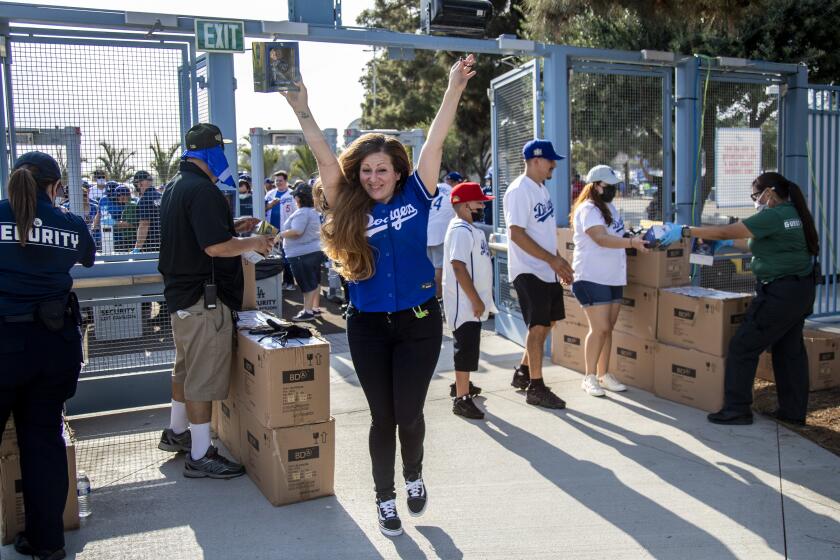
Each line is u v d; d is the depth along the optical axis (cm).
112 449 496
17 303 336
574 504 394
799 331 510
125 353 568
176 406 473
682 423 519
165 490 423
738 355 509
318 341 413
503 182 814
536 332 555
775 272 492
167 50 560
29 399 344
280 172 1327
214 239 409
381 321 345
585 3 717
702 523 369
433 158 341
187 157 432
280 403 394
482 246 531
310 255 960
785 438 486
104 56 543
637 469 439
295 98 346
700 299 541
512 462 455
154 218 564
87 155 543
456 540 357
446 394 599
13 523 366
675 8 712
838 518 372
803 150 808
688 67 737
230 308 436
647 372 596
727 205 781
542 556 340
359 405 584
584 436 497
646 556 339
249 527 374
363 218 336
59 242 348
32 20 512
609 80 717
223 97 575
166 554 348
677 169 755
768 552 340
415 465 364
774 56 997
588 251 571
